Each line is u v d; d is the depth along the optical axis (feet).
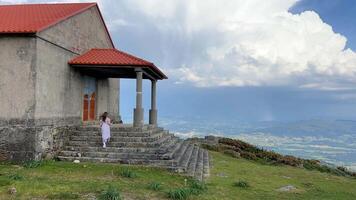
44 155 58.18
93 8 79.92
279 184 57.47
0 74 56.80
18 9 73.26
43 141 57.93
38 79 56.85
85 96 77.87
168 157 59.00
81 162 58.90
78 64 67.82
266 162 96.22
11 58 56.59
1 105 56.70
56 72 63.10
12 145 55.88
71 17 68.33
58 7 75.25
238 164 77.25
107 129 62.28
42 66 58.13
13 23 59.57
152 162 57.93
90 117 81.05
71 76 69.41
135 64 67.56
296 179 66.33
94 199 36.42
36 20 61.62
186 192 40.42
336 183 69.36
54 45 62.13
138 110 67.72
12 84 56.59
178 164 57.93
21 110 56.29
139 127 66.80
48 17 64.08
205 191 44.83
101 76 86.28
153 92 89.56
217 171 63.82
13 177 44.06
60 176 47.83
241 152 100.27
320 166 102.68
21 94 56.34
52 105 61.67
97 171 51.57
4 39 56.80
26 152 55.52
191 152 75.61
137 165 57.16
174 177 51.70
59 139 63.05
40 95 57.57
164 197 39.45
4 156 55.83
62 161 59.41
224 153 96.27
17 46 56.54
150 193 40.73
